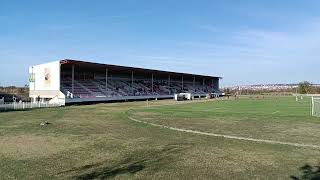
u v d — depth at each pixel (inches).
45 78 2309.3
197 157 503.8
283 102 2484.0
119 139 673.6
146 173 413.7
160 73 3302.2
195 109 1663.4
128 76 3351.4
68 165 454.9
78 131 796.6
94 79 2898.6
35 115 1266.0
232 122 1002.7
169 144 615.5
